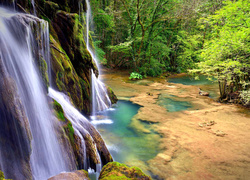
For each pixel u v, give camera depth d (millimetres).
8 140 2688
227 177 4102
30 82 3541
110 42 25766
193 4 18219
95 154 4371
